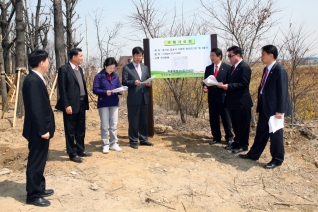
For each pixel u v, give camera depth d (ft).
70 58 15.81
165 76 20.35
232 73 17.34
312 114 24.41
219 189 13.82
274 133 15.46
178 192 13.43
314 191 13.62
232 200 12.98
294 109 22.75
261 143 16.52
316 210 12.20
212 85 18.15
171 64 20.21
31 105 10.98
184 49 20.01
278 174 15.17
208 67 19.29
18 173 15.38
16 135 22.48
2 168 16.31
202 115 27.53
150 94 21.36
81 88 16.22
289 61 22.44
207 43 19.83
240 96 17.12
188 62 20.03
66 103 15.31
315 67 24.00
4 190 13.17
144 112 19.13
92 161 16.21
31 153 11.50
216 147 19.10
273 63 15.43
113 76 17.63
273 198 13.12
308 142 19.16
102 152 17.84
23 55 27.78
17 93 25.26
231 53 17.21
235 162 16.56
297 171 15.44
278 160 15.72
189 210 12.12
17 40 27.53
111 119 17.95
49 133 11.60
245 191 13.70
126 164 15.78
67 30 41.55
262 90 15.78
